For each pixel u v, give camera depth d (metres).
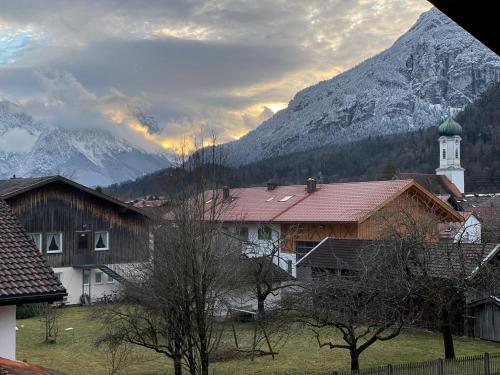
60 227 35.53
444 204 38.06
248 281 24.41
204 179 16.30
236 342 20.86
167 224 15.76
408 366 16.19
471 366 16.92
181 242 14.59
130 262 35.91
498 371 17.25
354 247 29.77
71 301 35.62
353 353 17.52
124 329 18.27
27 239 13.53
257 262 25.50
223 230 19.56
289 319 19.44
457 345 22.53
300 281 25.42
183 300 14.73
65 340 24.56
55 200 35.47
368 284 18.70
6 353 11.45
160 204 18.67
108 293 37.16
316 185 44.03
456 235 30.30
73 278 35.91
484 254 22.73
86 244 36.38
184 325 15.13
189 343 14.93
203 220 15.22
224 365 19.70
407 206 37.22
